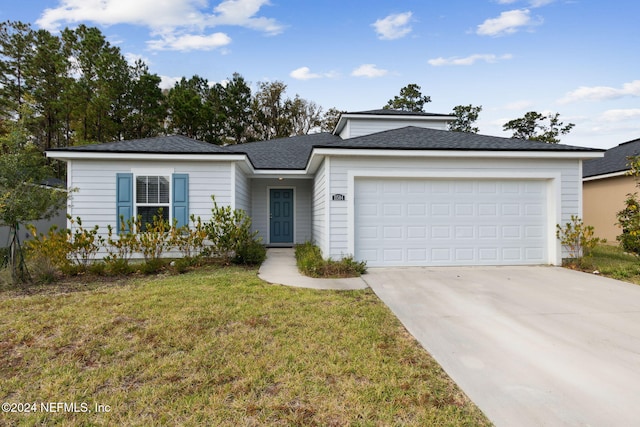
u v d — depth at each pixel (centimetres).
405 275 684
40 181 652
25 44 1934
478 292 548
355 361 304
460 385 264
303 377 276
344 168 755
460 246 786
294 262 873
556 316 430
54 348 330
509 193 794
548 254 800
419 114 1264
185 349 327
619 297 519
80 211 841
